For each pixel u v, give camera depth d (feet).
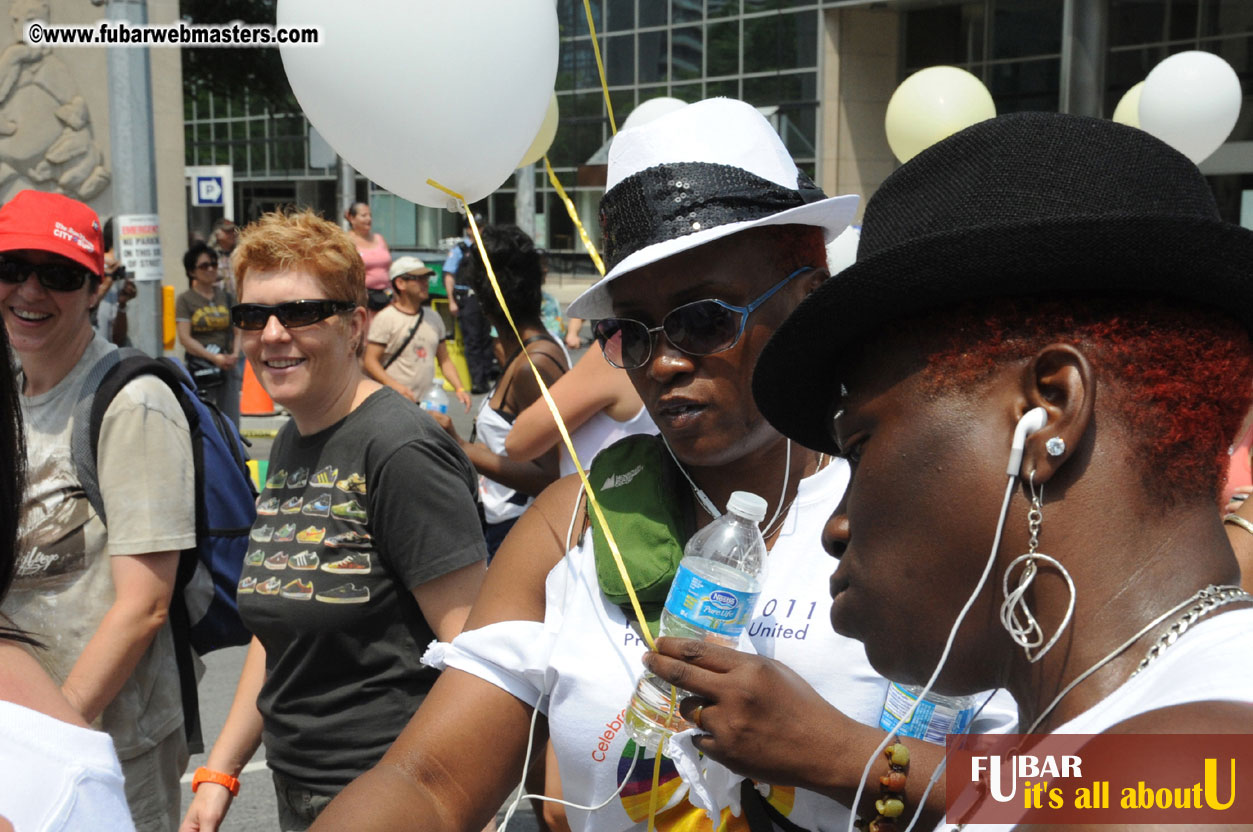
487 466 13.89
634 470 5.48
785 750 4.25
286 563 8.13
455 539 7.85
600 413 12.10
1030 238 2.86
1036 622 3.00
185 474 8.80
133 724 8.81
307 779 8.09
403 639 8.03
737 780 4.98
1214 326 2.94
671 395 5.24
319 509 8.07
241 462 9.39
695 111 5.36
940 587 3.18
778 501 5.47
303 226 8.30
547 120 10.16
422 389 27.25
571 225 83.82
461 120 6.25
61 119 38.65
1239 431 3.07
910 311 3.18
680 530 5.33
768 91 73.82
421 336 27.17
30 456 8.65
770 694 4.25
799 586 5.19
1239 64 57.06
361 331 8.50
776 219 5.12
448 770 5.30
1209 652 2.67
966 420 3.08
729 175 5.22
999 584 3.08
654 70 77.77
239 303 8.22
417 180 6.56
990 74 68.28
